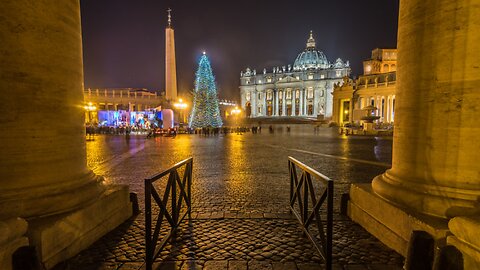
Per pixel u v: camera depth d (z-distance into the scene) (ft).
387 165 31.83
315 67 362.53
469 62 10.08
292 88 342.44
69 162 11.79
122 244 11.65
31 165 10.59
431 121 10.93
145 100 224.33
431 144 10.94
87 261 10.32
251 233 12.80
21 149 10.39
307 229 11.76
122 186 14.56
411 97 11.68
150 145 61.72
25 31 10.28
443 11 10.41
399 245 10.78
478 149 10.19
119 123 152.56
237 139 80.94
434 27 10.69
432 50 10.79
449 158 10.58
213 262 10.28
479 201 9.98
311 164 32.73
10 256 7.79
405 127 12.01
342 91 190.19
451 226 8.32
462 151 10.37
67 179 11.62
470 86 10.11
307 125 200.85
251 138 85.30
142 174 27.40
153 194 9.95
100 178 14.17
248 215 15.12
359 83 185.37
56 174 11.25
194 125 120.06
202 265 10.08
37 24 10.55
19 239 8.21
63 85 11.50
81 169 12.59
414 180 11.44
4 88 10.02
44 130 10.89
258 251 11.10
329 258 8.96
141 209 16.37
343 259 10.43
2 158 10.08
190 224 13.89
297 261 10.32
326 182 9.00
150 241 9.41
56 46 11.16
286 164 33.24
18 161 10.34
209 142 69.87
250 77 382.42
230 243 11.81
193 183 23.13
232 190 20.81
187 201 14.60
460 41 10.14
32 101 10.55
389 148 52.85
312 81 329.11
